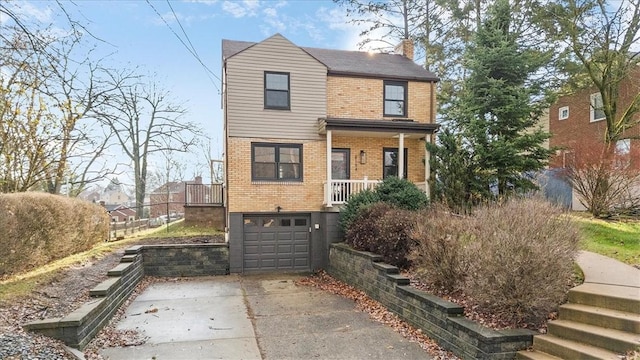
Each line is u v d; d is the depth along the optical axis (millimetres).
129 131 23969
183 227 15305
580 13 11891
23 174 10086
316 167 12305
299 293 9055
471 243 5629
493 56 11883
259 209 11852
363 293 8688
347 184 12312
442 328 5316
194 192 16203
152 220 21672
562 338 4398
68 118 10438
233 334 6020
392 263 7785
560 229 5398
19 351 3916
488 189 11445
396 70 13672
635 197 10125
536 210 5570
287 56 12164
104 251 10125
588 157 10562
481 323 4891
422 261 6625
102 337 5680
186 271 11289
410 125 12062
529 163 11258
